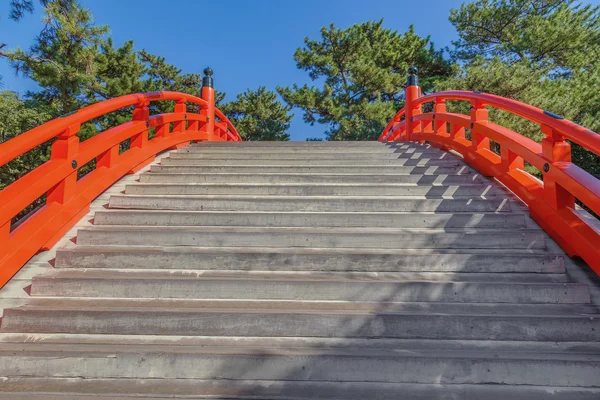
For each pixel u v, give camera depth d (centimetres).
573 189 284
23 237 276
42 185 293
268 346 219
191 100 723
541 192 339
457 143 550
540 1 2058
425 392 193
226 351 207
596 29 1881
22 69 930
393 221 345
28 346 214
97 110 380
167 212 351
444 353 206
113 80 1515
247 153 573
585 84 1358
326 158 570
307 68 2219
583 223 283
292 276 277
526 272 278
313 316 229
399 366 201
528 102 1160
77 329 231
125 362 205
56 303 250
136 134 484
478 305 249
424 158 577
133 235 316
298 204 381
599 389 193
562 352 210
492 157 455
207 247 315
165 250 301
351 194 418
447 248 309
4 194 268
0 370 204
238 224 350
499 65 1197
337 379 201
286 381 200
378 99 2075
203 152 593
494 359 199
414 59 2211
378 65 2133
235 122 2459
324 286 258
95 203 386
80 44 1020
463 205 371
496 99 427
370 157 575
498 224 336
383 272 282
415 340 225
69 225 334
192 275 279
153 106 1817
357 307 247
